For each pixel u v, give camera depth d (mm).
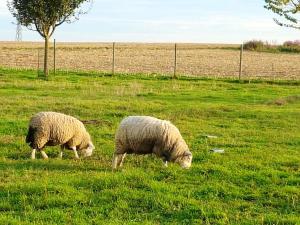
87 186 10867
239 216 9531
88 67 43719
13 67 40531
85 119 18703
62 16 32125
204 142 15406
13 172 11750
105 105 21234
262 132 17297
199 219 9266
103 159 13508
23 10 31812
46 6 31609
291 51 81312
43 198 10039
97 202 9992
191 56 65250
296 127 18438
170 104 22516
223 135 16672
